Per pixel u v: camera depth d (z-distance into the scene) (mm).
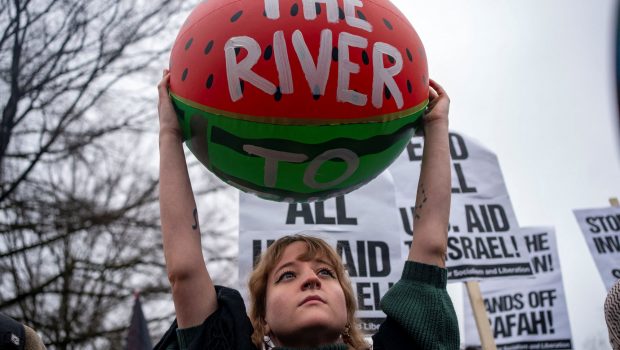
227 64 2512
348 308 2723
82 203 11977
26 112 11648
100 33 12141
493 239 6344
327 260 2646
